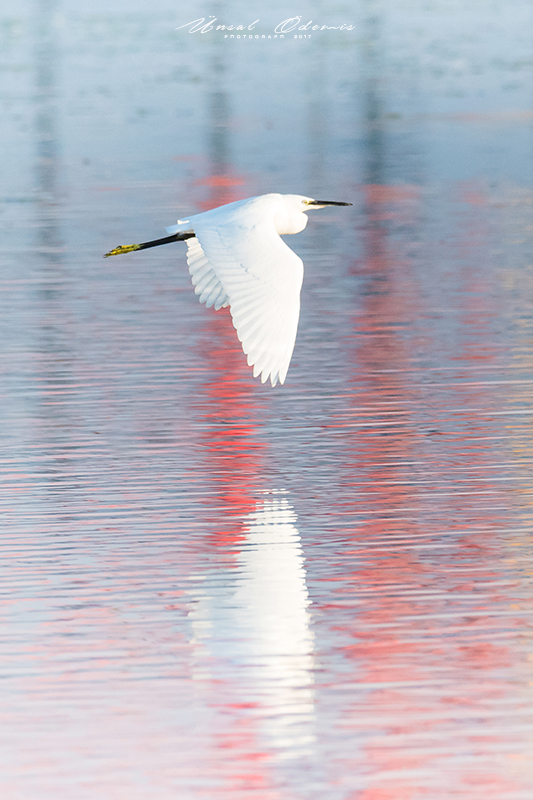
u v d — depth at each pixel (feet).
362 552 32.09
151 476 37.88
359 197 84.99
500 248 69.41
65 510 35.22
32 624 28.37
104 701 25.16
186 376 48.42
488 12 219.82
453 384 46.52
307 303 59.16
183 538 33.14
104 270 66.39
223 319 56.95
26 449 40.47
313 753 23.32
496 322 55.06
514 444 40.01
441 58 167.22
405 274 64.34
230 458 39.37
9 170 97.40
